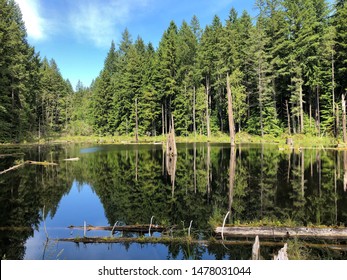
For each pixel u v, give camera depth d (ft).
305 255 18.43
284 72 127.85
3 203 34.40
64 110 232.12
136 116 166.61
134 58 180.96
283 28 130.93
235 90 137.69
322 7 125.70
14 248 21.25
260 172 51.60
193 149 98.58
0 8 115.14
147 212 30.58
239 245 20.94
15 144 122.21
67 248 21.07
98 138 172.24
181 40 185.26
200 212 30.12
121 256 19.60
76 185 44.24
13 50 114.21
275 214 28.81
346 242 20.88
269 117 130.00
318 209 30.07
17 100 128.36
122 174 53.21
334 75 115.85
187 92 160.97
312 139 107.65
